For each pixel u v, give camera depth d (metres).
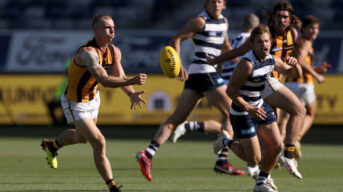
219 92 26.69
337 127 59.50
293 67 23.34
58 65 57.47
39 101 56.88
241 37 30.72
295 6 73.19
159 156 36.56
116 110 55.53
